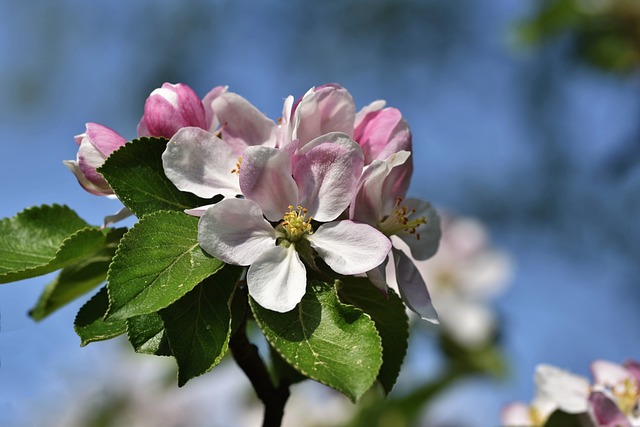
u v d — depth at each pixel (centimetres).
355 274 51
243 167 50
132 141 51
